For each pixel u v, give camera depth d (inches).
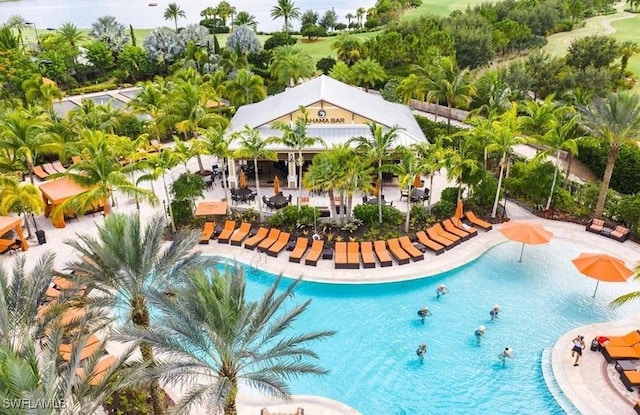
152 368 566.3
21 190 1148.5
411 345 898.7
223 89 2122.3
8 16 7647.6
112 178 1112.8
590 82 2192.4
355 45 2906.0
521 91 2159.2
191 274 612.4
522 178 1322.6
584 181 1558.8
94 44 3159.5
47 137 1406.3
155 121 1711.4
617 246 1187.9
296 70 2466.8
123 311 895.1
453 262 1130.7
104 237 644.7
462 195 1409.9
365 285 1059.9
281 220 1256.8
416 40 2775.6
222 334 565.6
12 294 621.9
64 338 637.3
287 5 4446.4
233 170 1489.9
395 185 1518.2
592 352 846.5
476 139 1337.4
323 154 1192.2
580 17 4630.9
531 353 868.6
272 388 565.0
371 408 769.6
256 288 1061.8
